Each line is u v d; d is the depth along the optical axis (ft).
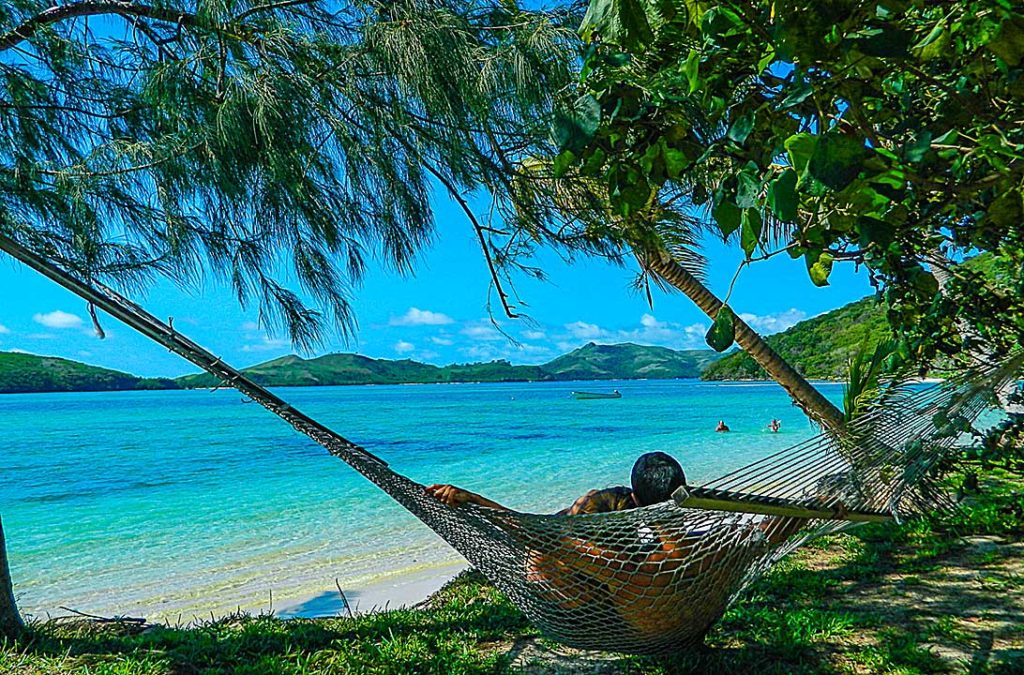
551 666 13.16
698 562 9.08
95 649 13.75
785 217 4.27
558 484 49.83
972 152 4.78
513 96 9.43
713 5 4.89
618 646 10.21
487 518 8.98
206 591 24.99
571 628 9.91
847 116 5.65
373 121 10.04
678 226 12.05
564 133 5.38
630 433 98.53
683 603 9.43
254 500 44.55
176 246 10.35
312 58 9.86
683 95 5.33
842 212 5.00
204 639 14.51
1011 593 15.90
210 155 9.55
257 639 14.70
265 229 10.30
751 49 5.05
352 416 155.74
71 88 10.46
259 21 9.85
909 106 5.52
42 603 23.84
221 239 10.50
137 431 118.21
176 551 31.22
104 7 10.21
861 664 12.55
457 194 11.32
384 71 9.51
